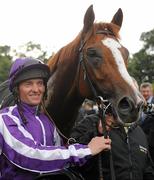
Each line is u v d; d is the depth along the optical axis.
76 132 2.96
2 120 2.56
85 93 3.25
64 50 3.41
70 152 2.58
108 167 2.83
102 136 2.78
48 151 2.52
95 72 3.04
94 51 3.05
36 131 2.62
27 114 2.66
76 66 3.30
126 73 2.96
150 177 3.02
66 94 3.38
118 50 3.04
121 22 3.40
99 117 2.90
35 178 2.54
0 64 31.36
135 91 2.88
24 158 2.48
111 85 2.96
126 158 2.86
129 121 2.84
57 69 3.43
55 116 3.45
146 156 3.00
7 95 3.46
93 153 2.60
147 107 3.50
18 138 2.50
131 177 2.84
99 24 3.21
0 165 2.64
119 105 2.88
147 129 3.52
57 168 2.54
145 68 33.81
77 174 2.72
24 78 2.67
